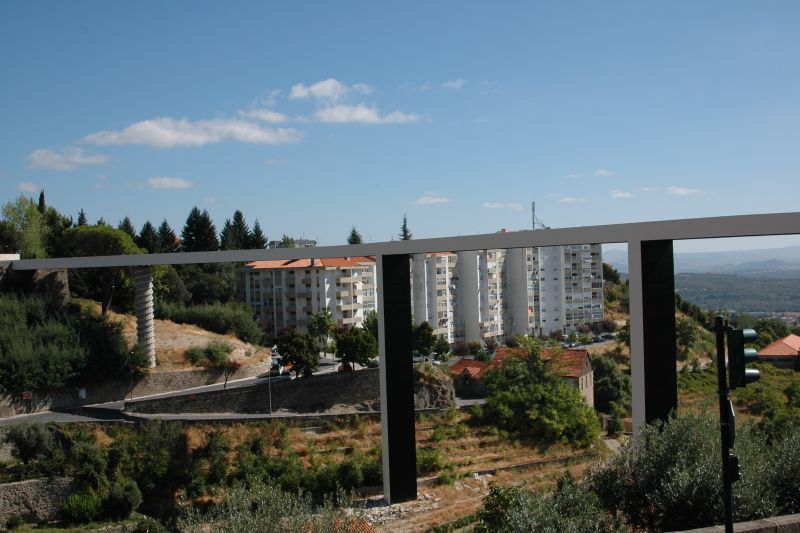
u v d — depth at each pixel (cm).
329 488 3406
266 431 3866
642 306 2164
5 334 4153
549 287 10356
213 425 3803
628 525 1449
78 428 3659
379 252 3027
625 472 1551
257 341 6216
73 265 4534
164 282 7431
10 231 6388
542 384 5225
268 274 9031
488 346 9238
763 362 6550
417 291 9012
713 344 8762
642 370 2162
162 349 4984
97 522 3094
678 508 1366
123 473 3350
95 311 5634
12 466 3309
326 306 8481
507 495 1792
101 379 4362
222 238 11431
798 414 4388
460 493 3447
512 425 4653
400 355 3052
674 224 2103
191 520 1611
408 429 3095
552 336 9906
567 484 1431
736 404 4888
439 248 2809
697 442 1483
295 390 4522
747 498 1316
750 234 1966
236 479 3459
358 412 4134
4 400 3903
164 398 4162
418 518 2995
